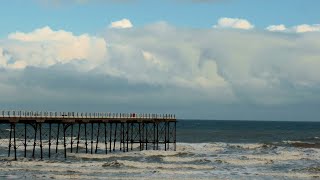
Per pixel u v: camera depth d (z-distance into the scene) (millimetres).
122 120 86188
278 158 80312
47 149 90062
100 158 75938
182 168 66062
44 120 69000
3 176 56094
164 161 74062
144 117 92688
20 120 66125
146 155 80000
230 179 57688
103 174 59250
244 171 65125
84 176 57250
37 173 58781
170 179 56500
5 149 89562
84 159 74500
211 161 74188
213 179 57312
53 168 62812
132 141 93812
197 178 57750
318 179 59625
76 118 74188
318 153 90688
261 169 67500
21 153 82812
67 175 57656
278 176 61094
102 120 80562
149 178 56750
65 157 73750
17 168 62125
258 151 95250
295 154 87750
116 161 68438
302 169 67125
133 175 58938
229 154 88250
